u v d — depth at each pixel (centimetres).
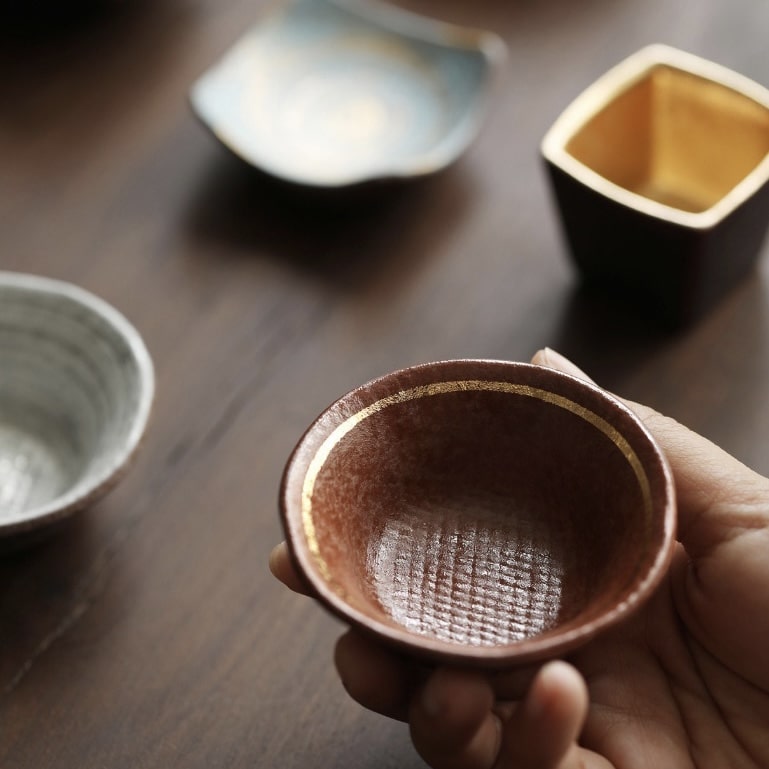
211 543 46
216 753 42
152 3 59
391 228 53
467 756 37
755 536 39
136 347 46
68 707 43
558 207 49
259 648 44
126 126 56
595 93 49
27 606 45
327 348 50
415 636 35
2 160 55
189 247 52
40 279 49
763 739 40
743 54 56
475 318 50
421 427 39
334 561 37
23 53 58
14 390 48
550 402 38
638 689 41
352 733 42
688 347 49
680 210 52
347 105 56
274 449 47
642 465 37
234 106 55
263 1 59
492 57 55
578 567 38
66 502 43
